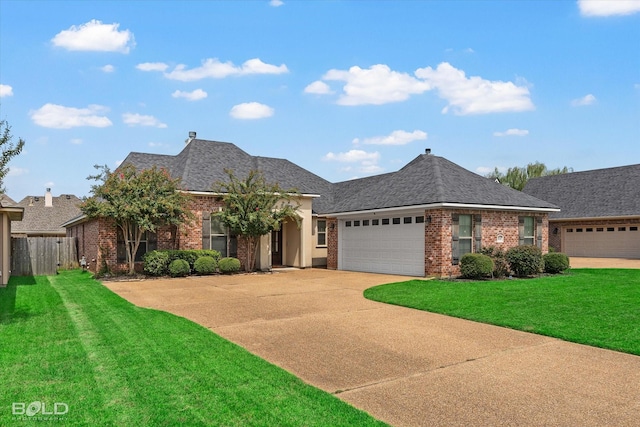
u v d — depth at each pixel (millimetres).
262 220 19875
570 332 8547
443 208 17859
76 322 9398
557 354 7301
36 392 5457
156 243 19891
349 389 5770
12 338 8016
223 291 14625
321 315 10516
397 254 19906
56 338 8016
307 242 24188
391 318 10180
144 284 16562
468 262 17047
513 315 10141
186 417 4762
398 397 5492
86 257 23469
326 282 17078
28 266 20562
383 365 6742
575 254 31062
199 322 9734
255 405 5086
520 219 20469
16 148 10102
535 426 4695
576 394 5559
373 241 21234
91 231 21797
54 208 42531
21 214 17719
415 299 12414
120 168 18969
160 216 17844
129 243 19062
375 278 18359
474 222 18781
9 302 12070
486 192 19875
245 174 23328
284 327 9250
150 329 8758
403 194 19844
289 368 6594
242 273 20656
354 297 13281
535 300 11969
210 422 4652
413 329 9070
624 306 10969
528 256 17609
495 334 8641
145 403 5129
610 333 8406
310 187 25312
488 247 18438
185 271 19047
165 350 7262
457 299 12305
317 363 6824
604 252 29422
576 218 30266
